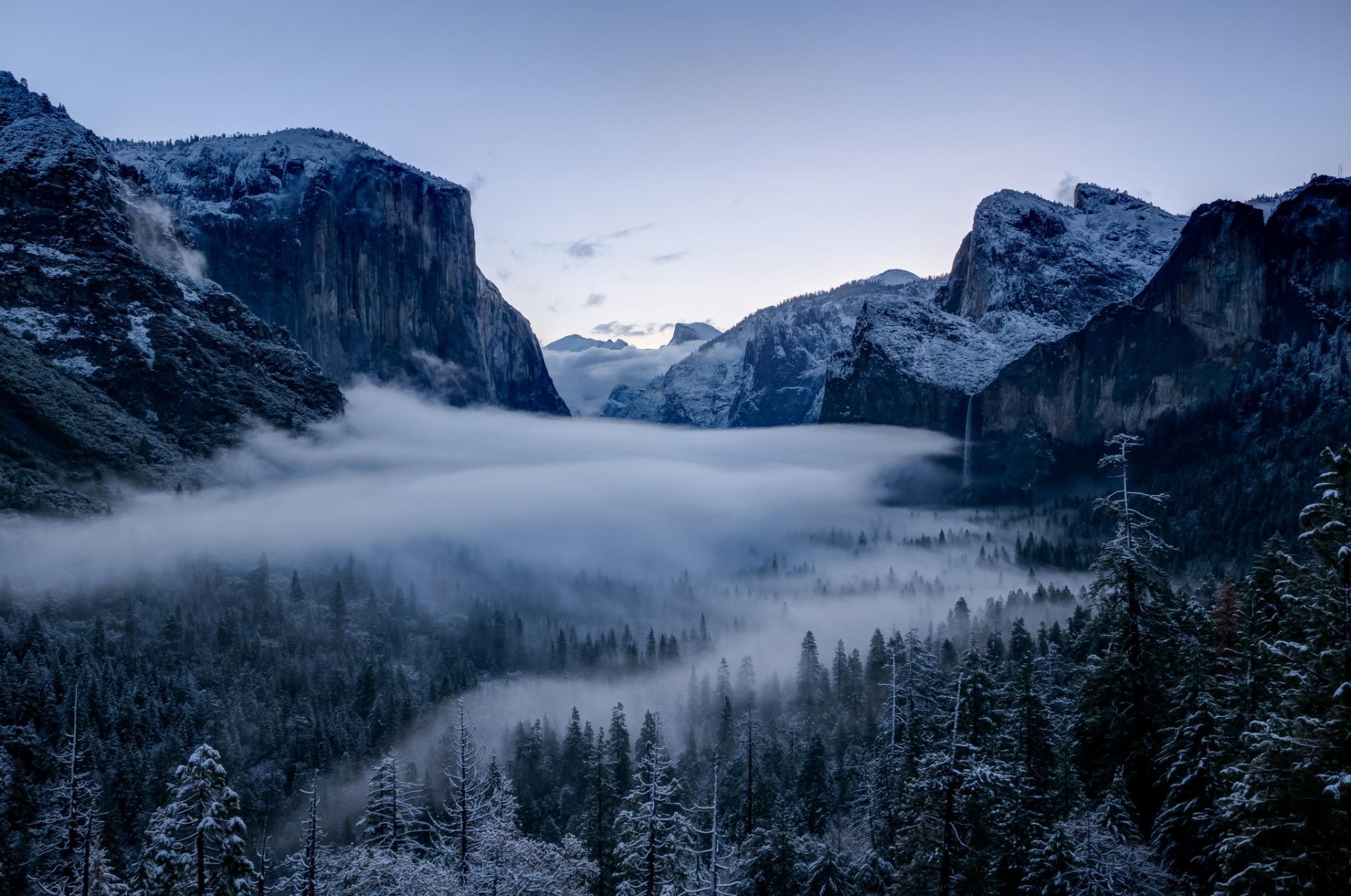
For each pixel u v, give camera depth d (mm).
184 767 50219
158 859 51469
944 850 47781
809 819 101062
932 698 79875
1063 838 45562
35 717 117688
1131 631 49500
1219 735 45906
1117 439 51250
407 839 78562
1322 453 36375
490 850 64375
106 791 112000
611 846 83562
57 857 70375
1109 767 51469
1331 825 34750
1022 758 55281
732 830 97125
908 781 55000
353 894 62031
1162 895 44656
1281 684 44594
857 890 63844
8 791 100438
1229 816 37812
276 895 83250
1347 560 34594
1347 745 34375
